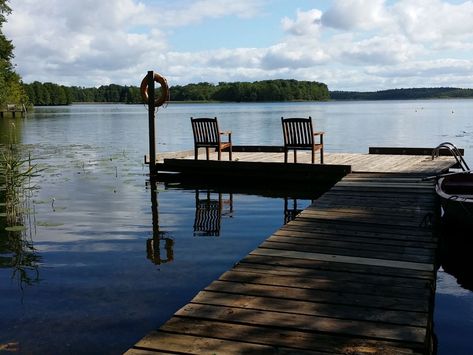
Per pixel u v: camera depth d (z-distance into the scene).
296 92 134.00
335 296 3.44
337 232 5.11
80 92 152.38
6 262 4.91
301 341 2.79
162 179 10.18
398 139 21.42
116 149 16.78
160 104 10.23
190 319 3.09
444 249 5.50
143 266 4.76
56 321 3.54
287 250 4.52
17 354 3.06
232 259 4.97
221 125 32.12
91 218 6.84
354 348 2.70
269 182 9.66
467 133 24.31
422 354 2.65
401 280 3.73
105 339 3.26
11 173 8.76
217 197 8.35
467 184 6.71
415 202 6.43
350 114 53.75
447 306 3.97
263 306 3.28
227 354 2.65
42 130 27.92
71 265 4.80
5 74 47.28
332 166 8.91
